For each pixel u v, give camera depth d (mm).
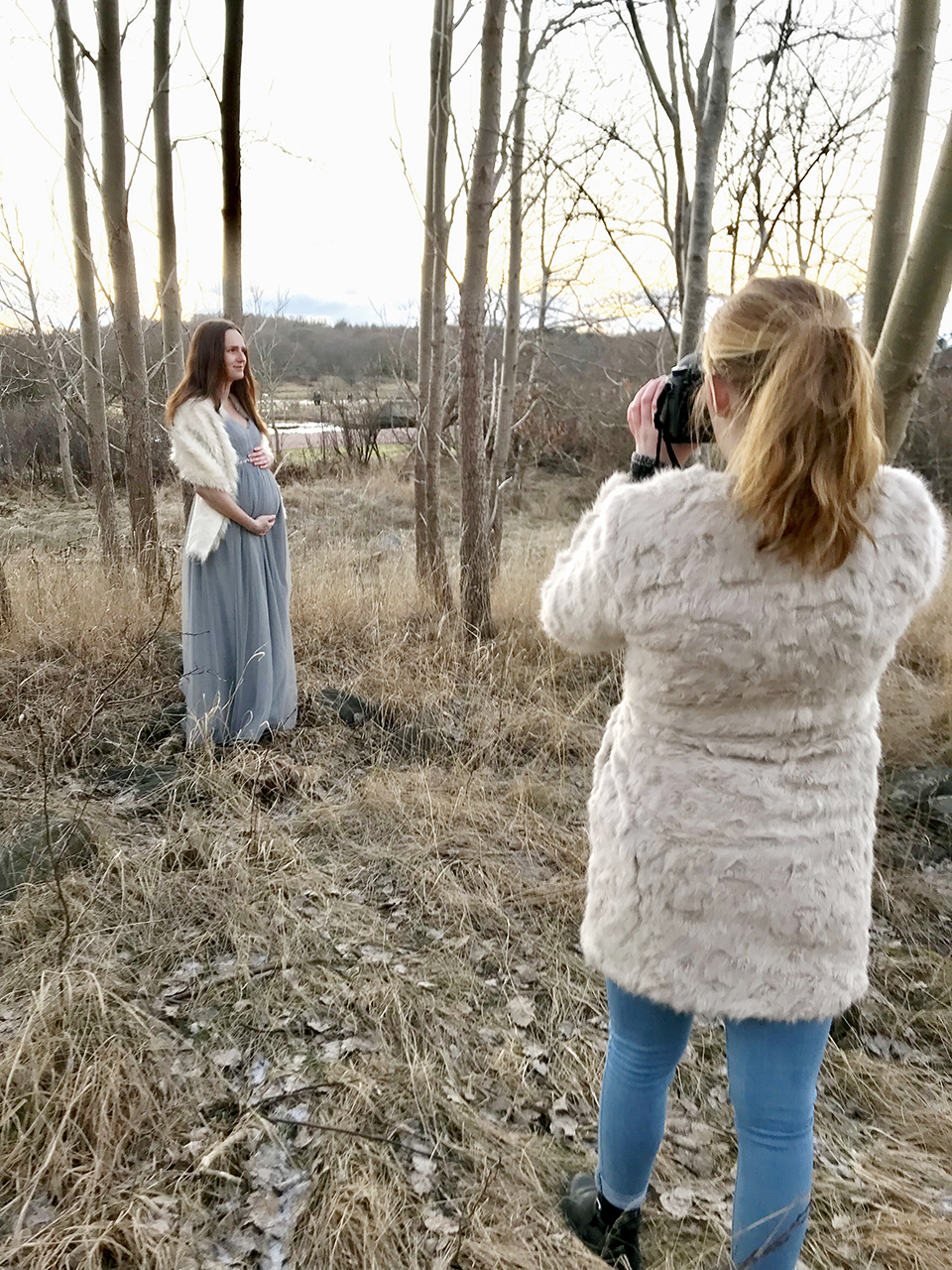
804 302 1150
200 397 3383
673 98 5723
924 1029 2346
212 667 3488
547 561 6957
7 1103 1765
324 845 2975
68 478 12398
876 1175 1854
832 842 1251
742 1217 1306
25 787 3133
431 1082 1995
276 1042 2088
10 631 4332
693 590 1154
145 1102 1820
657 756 1285
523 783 3414
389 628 4961
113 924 2434
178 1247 1545
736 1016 1271
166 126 5438
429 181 5625
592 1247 1606
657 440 1380
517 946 2559
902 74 2799
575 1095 2043
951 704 3895
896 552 1169
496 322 8109
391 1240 1604
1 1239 1546
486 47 4301
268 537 3619
